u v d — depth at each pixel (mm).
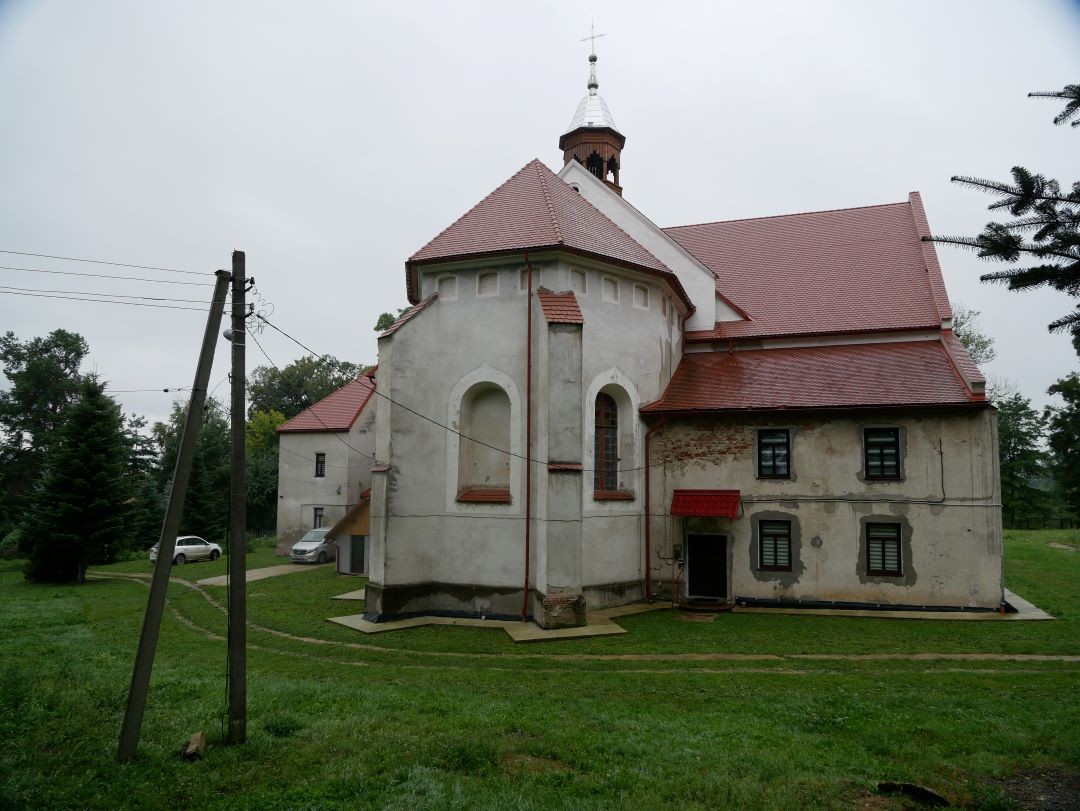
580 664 15719
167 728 10133
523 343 20953
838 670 15062
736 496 23094
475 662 16078
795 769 8938
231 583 9930
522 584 20234
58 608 24438
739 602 22875
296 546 36906
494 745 9500
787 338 26312
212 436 60781
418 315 21547
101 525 33000
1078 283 7777
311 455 40719
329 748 9445
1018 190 7648
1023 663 15555
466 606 20734
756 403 23297
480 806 7660
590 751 9469
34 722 10258
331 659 16500
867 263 28719
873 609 21891
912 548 21750
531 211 22250
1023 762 9289
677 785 8344
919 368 23406
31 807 7469
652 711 11656
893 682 13750
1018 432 59219
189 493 50531
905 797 8141
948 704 11875
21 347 59125
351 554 31859
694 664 15648
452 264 21859
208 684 12914
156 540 49812
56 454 33594
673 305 25859
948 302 25328
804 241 30984
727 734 10273
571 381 19516
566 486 19188
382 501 20469
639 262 22922
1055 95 7410
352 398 41531
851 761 9234
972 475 21406
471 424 21938
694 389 24734
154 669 14656
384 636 18703
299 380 84250
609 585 22094
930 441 21828
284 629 19875
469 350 21562
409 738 9750
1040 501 59281
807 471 22828
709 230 33344
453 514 21156
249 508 59750
